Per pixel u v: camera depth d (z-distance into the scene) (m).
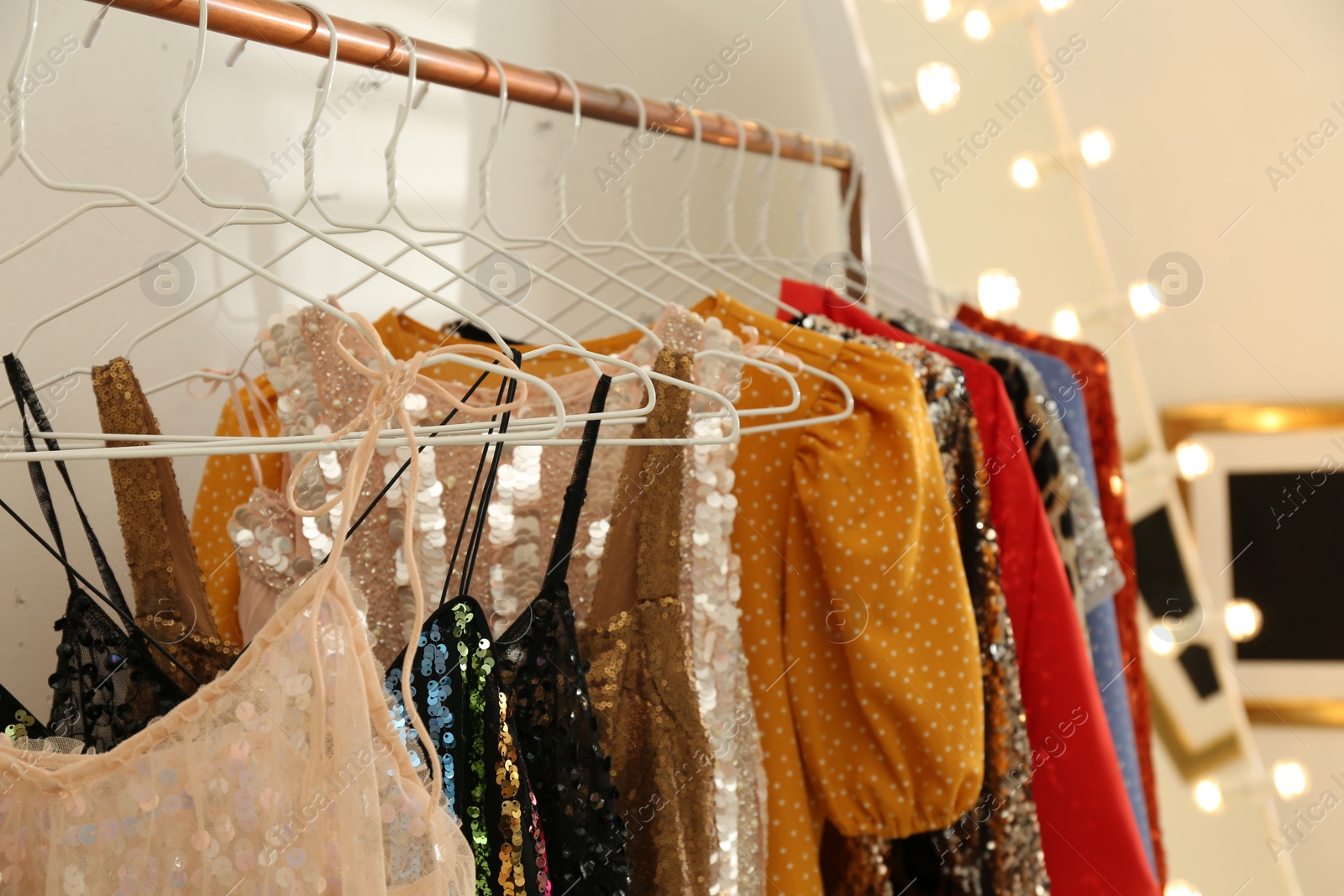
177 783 0.64
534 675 0.74
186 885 0.63
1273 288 2.07
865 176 1.52
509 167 1.44
